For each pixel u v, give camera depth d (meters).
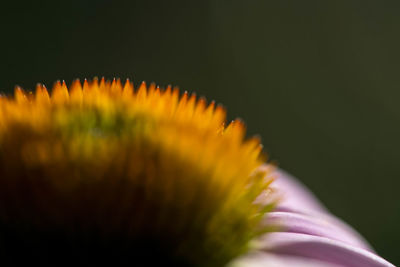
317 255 0.12
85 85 0.12
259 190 0.12
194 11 0.47
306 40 0.50
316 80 0.49
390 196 0.44
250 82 0.48
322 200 0.45
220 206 0.11
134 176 0.11
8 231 0.11
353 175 0.45
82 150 0.11
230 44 0.48
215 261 0.11
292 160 0.46
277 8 0.51
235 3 0.48
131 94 0.12
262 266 0.12
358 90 0.49
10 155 0.11
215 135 0.12
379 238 0.42
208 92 0.47
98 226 0.11
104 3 0.45
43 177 0.11
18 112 0.11
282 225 0.12
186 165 0.11
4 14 0.43
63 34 0.44
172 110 0.12
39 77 0.43
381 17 0.50
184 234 0.11
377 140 0.47
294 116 0.48
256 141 0.12
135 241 0.11
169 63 0.46
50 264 0.11
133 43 0.46
